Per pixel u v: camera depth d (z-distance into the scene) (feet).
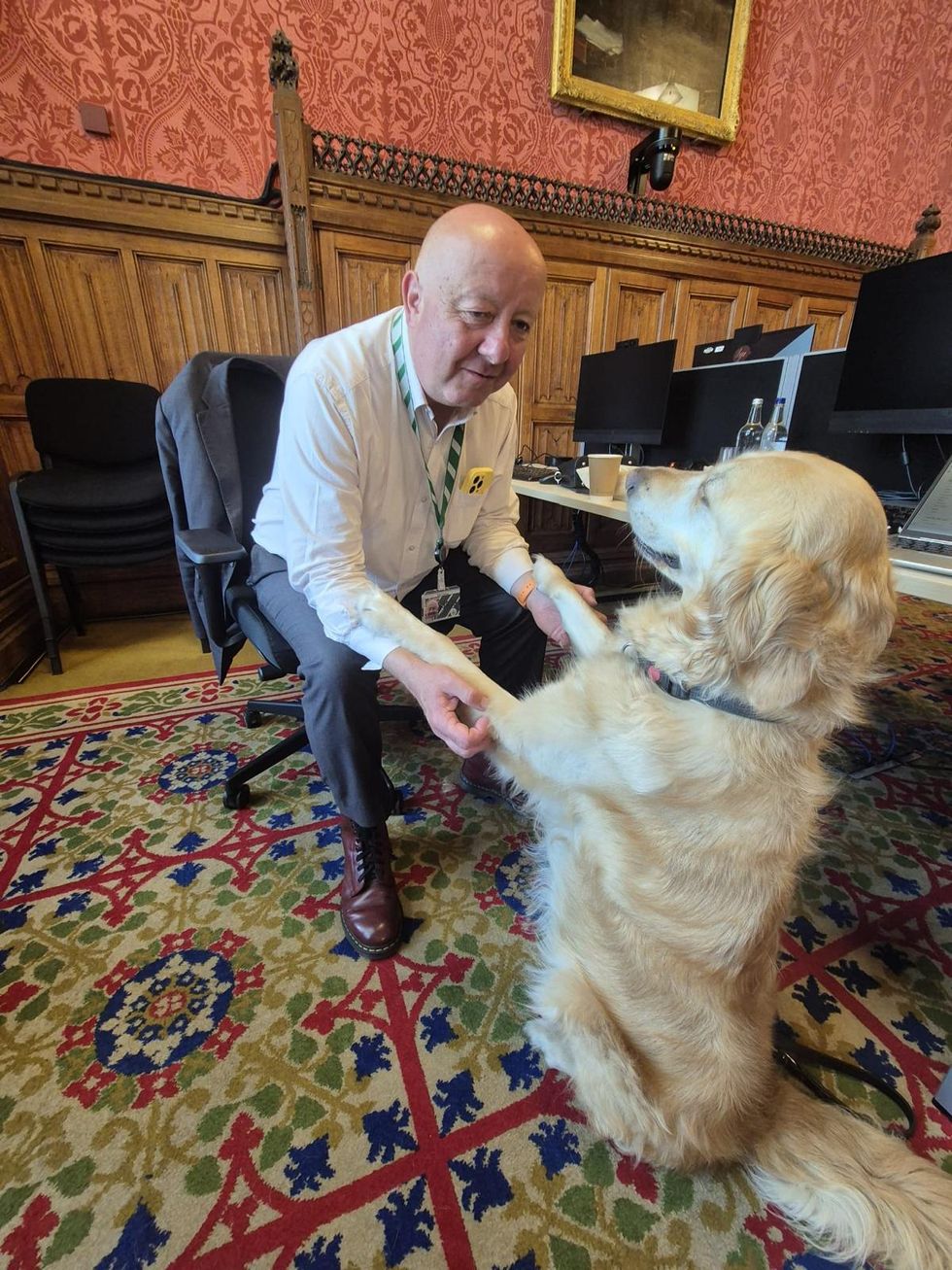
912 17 12.68
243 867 4.33
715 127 11.50
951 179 14.48
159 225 8.17
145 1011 3.24
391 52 9.16
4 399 8.27
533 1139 2.72
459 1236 2.37
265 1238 2.33
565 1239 2.38
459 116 9.90
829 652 2.50
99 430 8.16
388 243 8.82
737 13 10.93
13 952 3.59
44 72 7.73
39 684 7.30
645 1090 2.51
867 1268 2.32
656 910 2.69
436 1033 3.17
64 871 4.25
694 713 2.73
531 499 11.50
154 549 7.84
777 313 12.18
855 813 5.26
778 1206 2.51
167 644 8.63
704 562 2.88
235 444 4.49
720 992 2.59
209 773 5.45
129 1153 2.59
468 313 3.10
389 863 3.93
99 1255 2.27
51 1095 2.81
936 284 4.66
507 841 4.68
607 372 8.73
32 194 7.55
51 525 7.14
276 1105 2.80
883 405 5.18
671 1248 2.37
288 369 5.14
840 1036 3.26
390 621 3.35
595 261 10.12
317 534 3.54
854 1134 2.56
